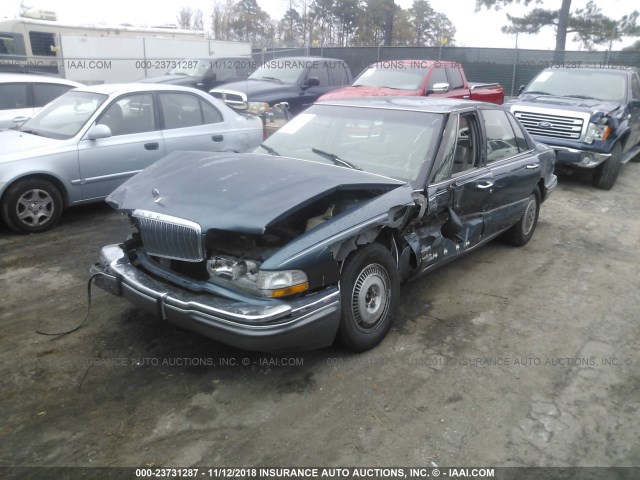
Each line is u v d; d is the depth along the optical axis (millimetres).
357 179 3758
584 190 9812
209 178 3783
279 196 3426
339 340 3795
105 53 16922
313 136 4957
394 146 4609
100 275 3842
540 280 5559
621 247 6762
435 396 3518
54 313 4383
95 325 4203
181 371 3654
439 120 4680
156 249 3617
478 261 6020
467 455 3014
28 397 3334
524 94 10797
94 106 6723
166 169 4098
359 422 3236
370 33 35469
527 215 6402
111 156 6637
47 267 5289
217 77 14562
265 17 40000
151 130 7023
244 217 3260
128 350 3879
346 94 10875
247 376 3627
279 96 11773
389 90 10844
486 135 5262
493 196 5227
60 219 6812
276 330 3230
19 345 3900
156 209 3559
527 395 3582
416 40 37531
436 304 4867
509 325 4543
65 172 6293
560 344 4273
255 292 3336
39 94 9281
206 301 3338
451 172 4633
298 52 20953
